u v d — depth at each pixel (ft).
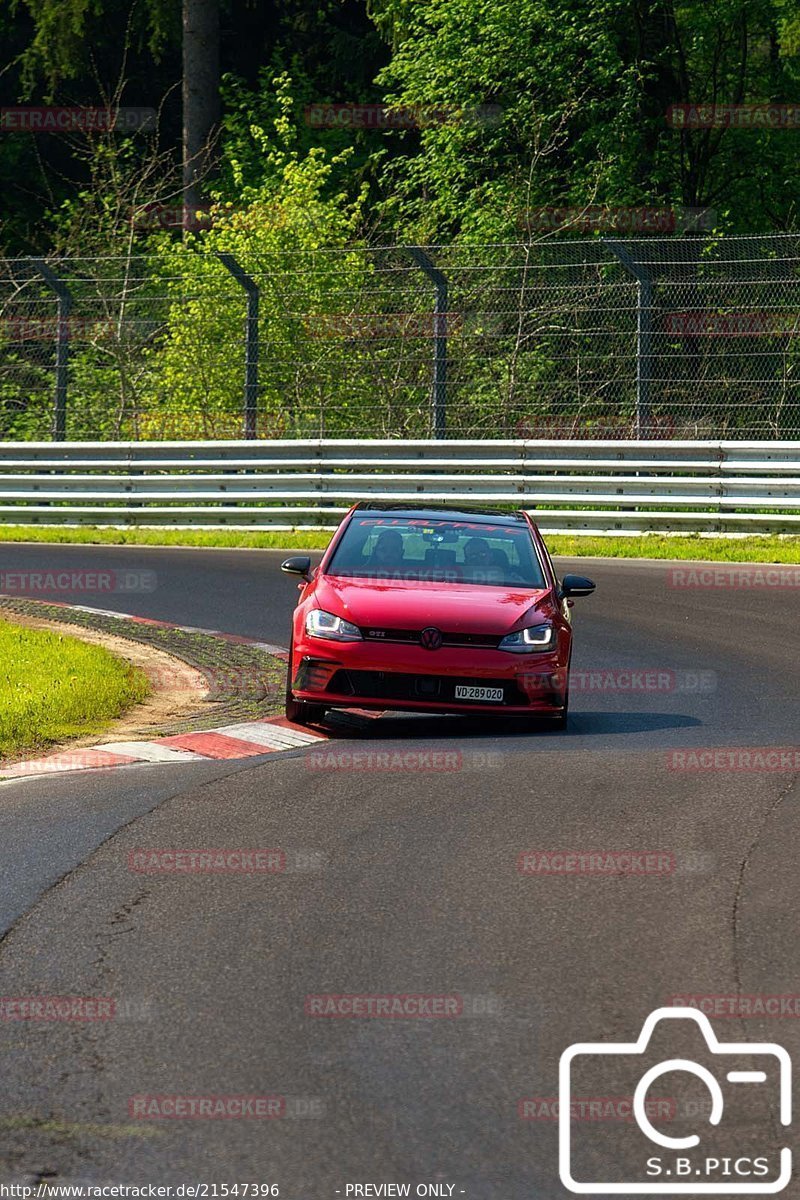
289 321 165.48
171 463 154.10
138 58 292.20
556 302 150.20
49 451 160.25
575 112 203.31
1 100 291.17
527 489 141.90
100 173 281.13
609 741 64.64
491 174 217.15
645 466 137.80
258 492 151.02
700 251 191.42
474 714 66.13
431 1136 26.91
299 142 265.95
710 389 140.97
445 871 43.50
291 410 156.56
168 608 103.19
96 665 79.15
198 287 178.29
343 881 42.47
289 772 57.57
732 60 238.07
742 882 42.37
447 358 149.69
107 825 48.96
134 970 35.22
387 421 156.04
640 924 38.65
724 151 227.81
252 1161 25.96
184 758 62.49
